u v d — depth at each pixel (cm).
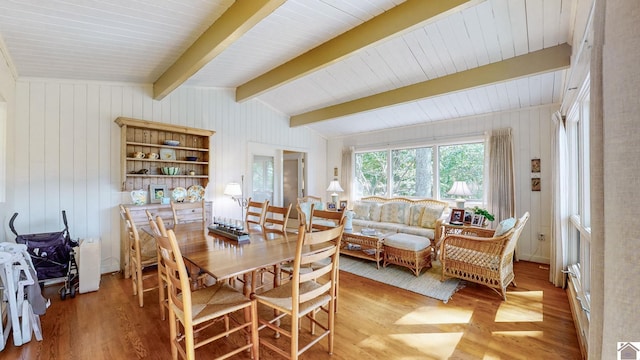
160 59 317
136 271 292
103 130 363
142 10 221
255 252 195
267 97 528
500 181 441
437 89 373
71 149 340
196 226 294
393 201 556
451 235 321
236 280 322
